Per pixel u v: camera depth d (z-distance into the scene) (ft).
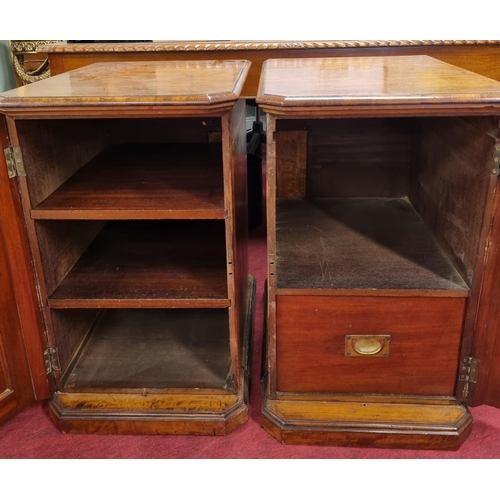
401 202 5.46
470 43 5.19
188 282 4.07
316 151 5.42
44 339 3.95
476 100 2.96
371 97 2.97
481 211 3.38
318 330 3.75
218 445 3.83
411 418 3.76
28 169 3.51
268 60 4.98
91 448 3.81
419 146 5.07
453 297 3.58
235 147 3.79
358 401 3.91
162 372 4.29
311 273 3.86
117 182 4.11
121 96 3.09
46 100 3.12
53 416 3.98
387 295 3.60
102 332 4.90
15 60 8.62
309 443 3.79
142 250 4.68
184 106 3.07
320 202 5.50
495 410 4.12
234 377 4.05
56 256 4.02
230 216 3.49
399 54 5.30
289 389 3.96
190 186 3.97
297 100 3.00
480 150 3.41
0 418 3.94
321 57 5.27
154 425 3.89
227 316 5.18
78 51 5.37
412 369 3.83
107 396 4.05
